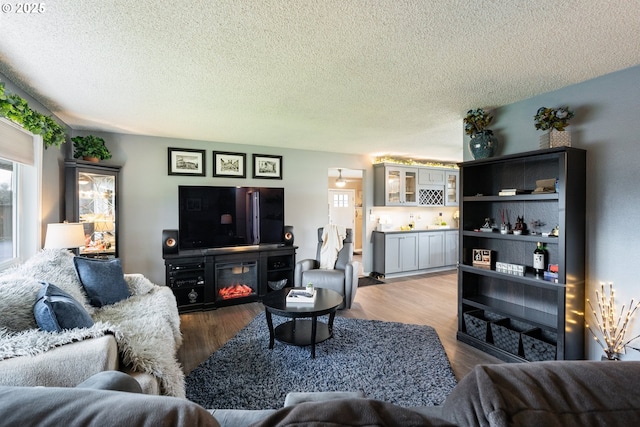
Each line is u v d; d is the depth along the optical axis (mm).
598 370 565
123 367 1676
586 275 2385
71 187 3400
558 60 2049
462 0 1444
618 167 2229
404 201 5965
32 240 2779
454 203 6676
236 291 4348
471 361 2592
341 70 2197
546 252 2637
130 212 4090
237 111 3123
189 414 524
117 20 1600
